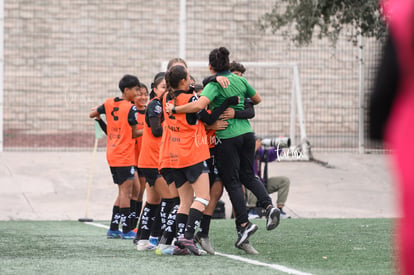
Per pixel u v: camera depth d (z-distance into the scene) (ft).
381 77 18.06
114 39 177.58
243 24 175.63
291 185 128.98
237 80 61.87
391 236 78.38
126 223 77.05
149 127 66.64
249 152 62.54
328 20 131.95
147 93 78.64
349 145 159.53
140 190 80.33
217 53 61.98
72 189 124.57
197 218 59.57
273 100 172.65
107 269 53.83
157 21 178.91
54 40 175.32
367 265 55.77
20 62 173.27
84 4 177.27
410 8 17.85
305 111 169.68
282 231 83.87
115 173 77.82
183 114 59.21
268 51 173.99
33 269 54.08
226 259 59.16
